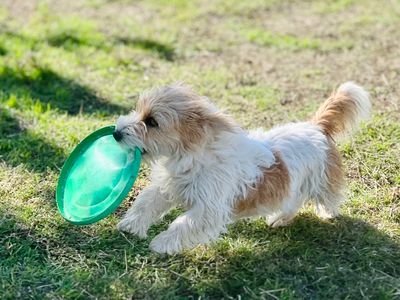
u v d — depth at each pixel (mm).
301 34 3912
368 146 2660
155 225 2283
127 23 4105
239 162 2094
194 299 2025
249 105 3016
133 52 3594
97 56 3520
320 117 2303
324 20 4160
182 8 4434
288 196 2189
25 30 3871
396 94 3092
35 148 2645
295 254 2172
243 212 2146
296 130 2250
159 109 2049
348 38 3812
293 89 3176
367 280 2080
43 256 2154
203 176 2080
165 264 2125
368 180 2494
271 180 2135
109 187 2119
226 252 2172
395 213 2336
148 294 2025
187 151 2064
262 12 4352
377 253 2170
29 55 3463
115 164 2145
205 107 2066
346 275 2096
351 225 2293
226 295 2027
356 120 2324
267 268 2111
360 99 2297
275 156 2158
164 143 2062
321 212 2326
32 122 2846
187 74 3328
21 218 2281
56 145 2672
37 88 3154
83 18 4184
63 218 2275
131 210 2209
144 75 3320
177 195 2129
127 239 2207
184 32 3961
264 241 2223
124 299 2008
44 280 2061
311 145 2227
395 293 2031
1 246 2178
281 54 3592
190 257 2150
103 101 3059
